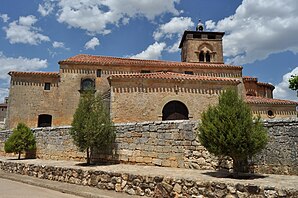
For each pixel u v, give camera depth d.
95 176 9.84
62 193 9.30
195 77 20.59
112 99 18.88
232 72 28.36
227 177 7.75
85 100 13.05
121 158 12.03
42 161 14.64
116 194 8.55
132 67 27.92
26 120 26.34
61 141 15.21
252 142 7.61
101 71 27.80
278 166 8.36
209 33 37.81
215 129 7.91
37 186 10.73
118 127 12.46
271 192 6.05
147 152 11.30
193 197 7.14
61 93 26.91
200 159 9.88
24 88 27.00
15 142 16.36
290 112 25.38
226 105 8.25
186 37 37.75
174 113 19.45
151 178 8.13
